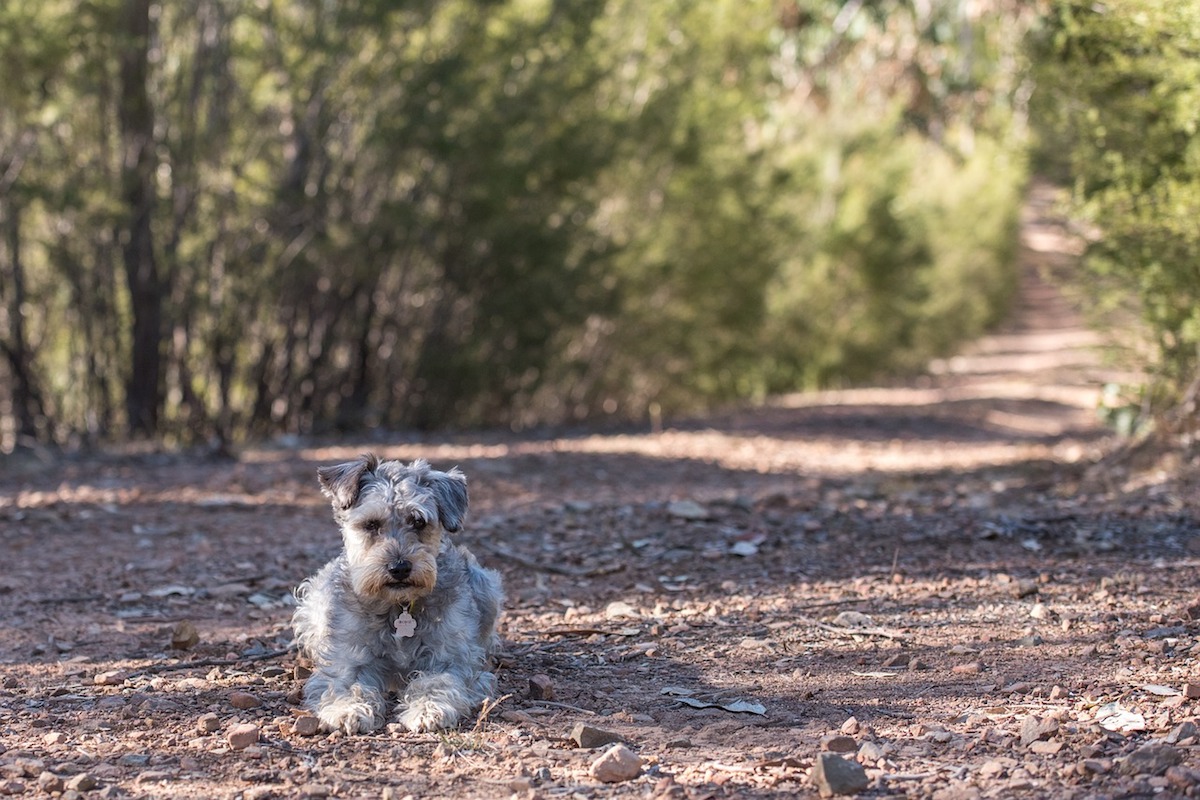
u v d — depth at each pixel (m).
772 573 8.62
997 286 54.50
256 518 10.96
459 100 17.98
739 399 32.12
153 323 17.58
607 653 6.69
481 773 4.79
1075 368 18.36
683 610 7.67
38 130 16.02
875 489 12.22
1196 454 11.17
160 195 17.69
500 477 13.73
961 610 7.42
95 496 11.81
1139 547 8.80
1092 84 11.60
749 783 4.62
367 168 19.25
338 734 5.23
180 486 12.59
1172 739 4.87
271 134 18.27
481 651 5.91
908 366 41.09
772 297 30.89
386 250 18.70
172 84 17.70
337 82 17.75
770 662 6.48
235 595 8.28
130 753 5.02
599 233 22.23
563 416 24.88
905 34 46.38
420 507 5.50
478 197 18.88
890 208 36.03
